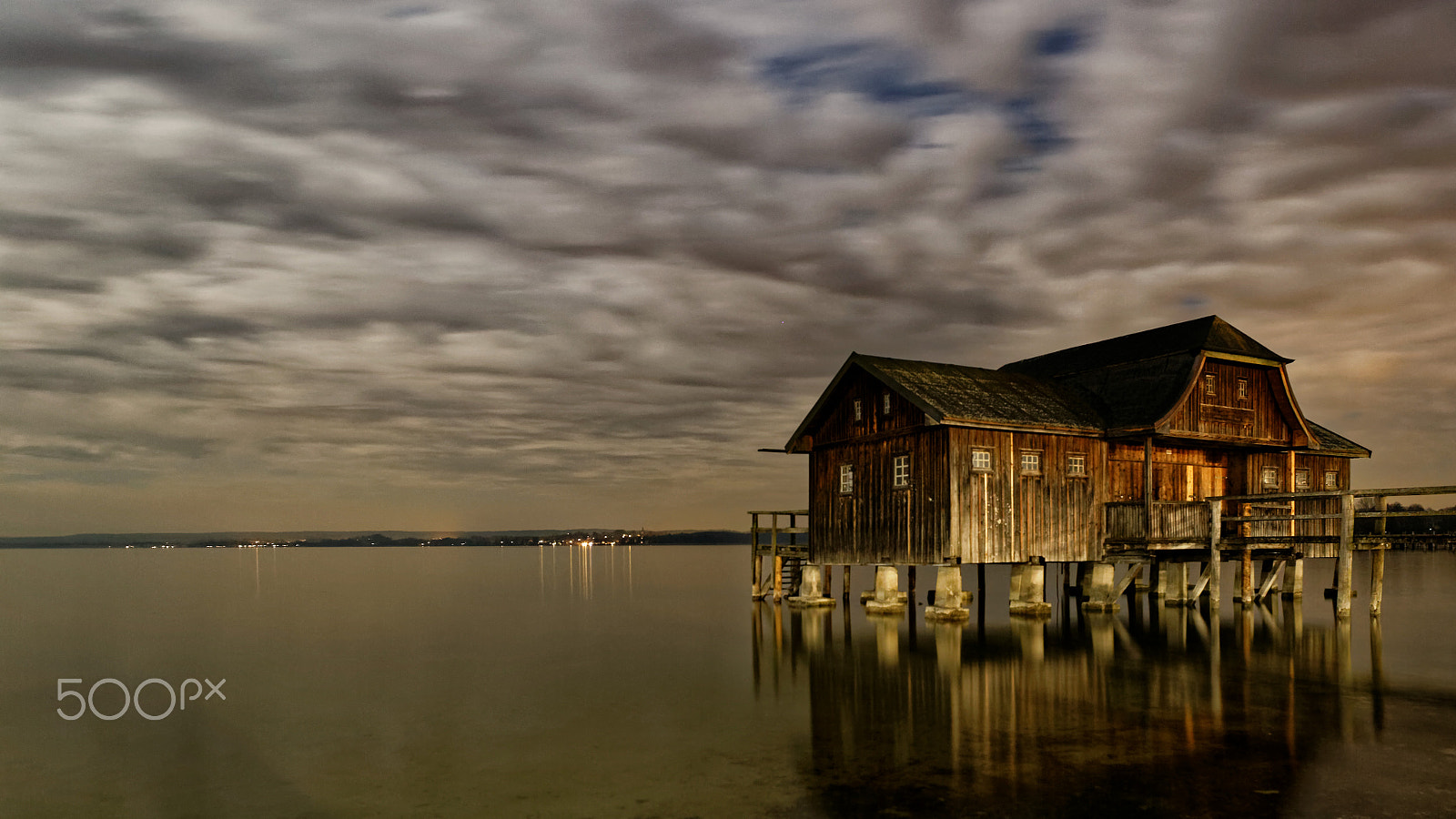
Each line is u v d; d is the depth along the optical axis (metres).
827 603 38.34
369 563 155.38
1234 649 23.22
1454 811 10.76
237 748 15.70
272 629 36.09
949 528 28.42
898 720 15.80
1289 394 34.09
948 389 30.45
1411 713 15.66
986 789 11.77
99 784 13.71
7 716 18.95
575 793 12.32
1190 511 32.12
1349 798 11.20
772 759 13.61
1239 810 10.83
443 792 12.62
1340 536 27.84
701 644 27.62
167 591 66.44
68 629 37.19
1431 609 34.22
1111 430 31.75
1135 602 36.09
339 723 17.42
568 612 42.50
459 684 21.42
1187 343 32.81
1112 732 14.53
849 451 32.62
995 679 19.39
